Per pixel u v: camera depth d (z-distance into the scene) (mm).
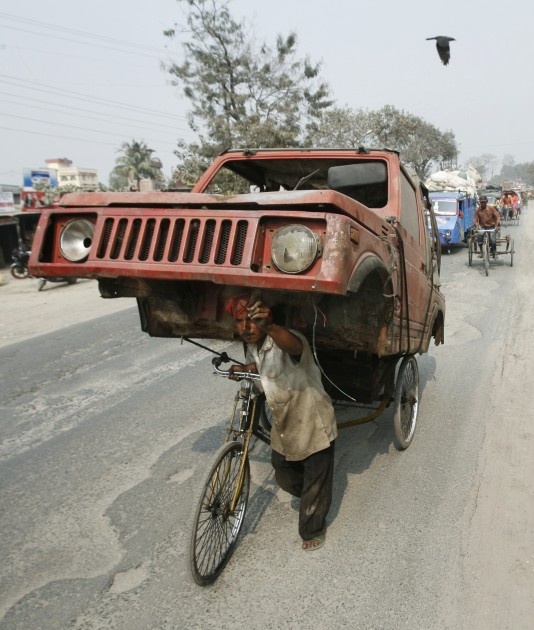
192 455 4156
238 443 2896
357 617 2520
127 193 2490
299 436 2768
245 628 2473
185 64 23516
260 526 3236
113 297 3012
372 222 2520
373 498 3512
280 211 2133
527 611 2545
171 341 7613
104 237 2373
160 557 2984
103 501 3539
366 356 3342
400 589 2691
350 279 2088
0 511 3430
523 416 4797
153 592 2717
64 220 2451
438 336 5105
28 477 3857
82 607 2623
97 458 4129
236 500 2887
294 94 24438
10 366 6578
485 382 5703
